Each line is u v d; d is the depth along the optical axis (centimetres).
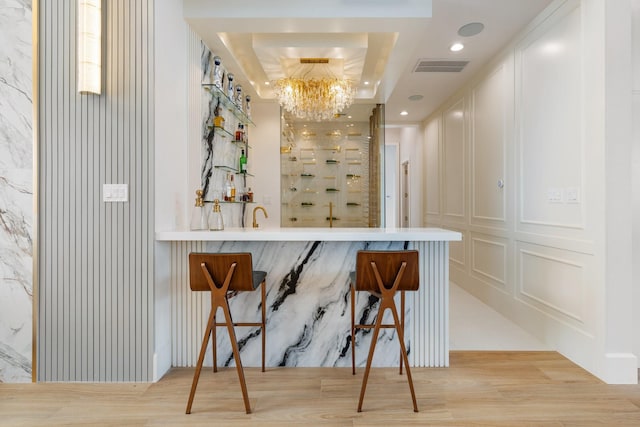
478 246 426
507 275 354
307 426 177
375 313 250
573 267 256
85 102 225
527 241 316
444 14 291
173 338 249
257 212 489
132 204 225
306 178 531
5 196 224
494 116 379
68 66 224
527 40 313
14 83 224
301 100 371
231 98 342
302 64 357
